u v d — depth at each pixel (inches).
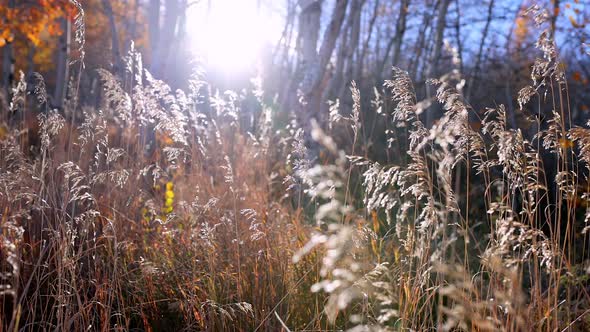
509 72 370.6
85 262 143.1
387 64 617.0
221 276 135.7
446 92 109.7
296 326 123.6
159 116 165.9
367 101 410.6
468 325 112.4
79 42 160.7
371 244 140.1
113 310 133.6
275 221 158.6
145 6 566.3
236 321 123.6
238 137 226.5
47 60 764.6
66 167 133.1
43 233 147.9
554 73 118.7
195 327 125.4
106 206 155.9
